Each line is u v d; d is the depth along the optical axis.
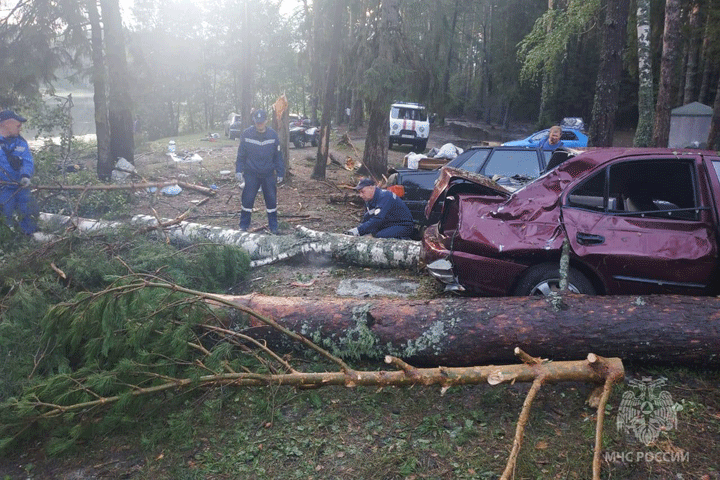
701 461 3.16
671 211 4.49
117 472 3.42
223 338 4.30
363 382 3.73
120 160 12.62
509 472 2.90
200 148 22.69
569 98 42.75
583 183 4.68
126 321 4.01
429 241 5.51
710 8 25.75
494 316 4.13
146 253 5.77
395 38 13.51
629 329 3.90
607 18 10.68
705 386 3.88
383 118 14.98
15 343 4.21
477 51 45.19
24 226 7.14
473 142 30.69
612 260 4.42
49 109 13.27
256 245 7.07
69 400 3.69
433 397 3.94
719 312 3.91
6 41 12.33
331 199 11.48
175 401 3.91
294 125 25.88
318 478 3.22
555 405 3.78
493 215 4.85
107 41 12.48
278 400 3.95
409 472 3.20
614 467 3.13
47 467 3.55
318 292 6.04
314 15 14.83
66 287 5.05
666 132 14.44
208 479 3.26
